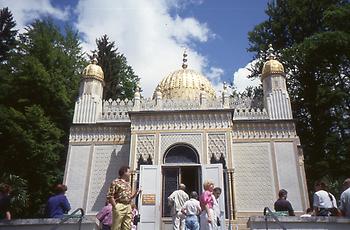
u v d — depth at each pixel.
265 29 32.66
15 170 24.36
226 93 20.89
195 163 19.08
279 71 22.70
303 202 19.05
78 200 19.84
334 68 27.78
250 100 22.95
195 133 19.75
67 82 30.52
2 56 34.81
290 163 20.00
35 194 24.67
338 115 26.81
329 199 10.59
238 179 19.86
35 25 33.75
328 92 25.97
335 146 25.48
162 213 18.06
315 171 25.83
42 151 24.00
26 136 23.66
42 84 26.81
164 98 23.73
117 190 8.26
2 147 24.56
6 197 10.30
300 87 29.22
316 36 26.48
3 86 27.12
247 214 19.00
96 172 20.52
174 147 19.62
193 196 11.37
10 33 36.19
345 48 26.14
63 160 27.75
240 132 20.94
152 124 20.09
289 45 31.56
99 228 9.47
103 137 21.34
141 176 18.47
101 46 34.94
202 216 10.74
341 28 26.88
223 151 19.25
